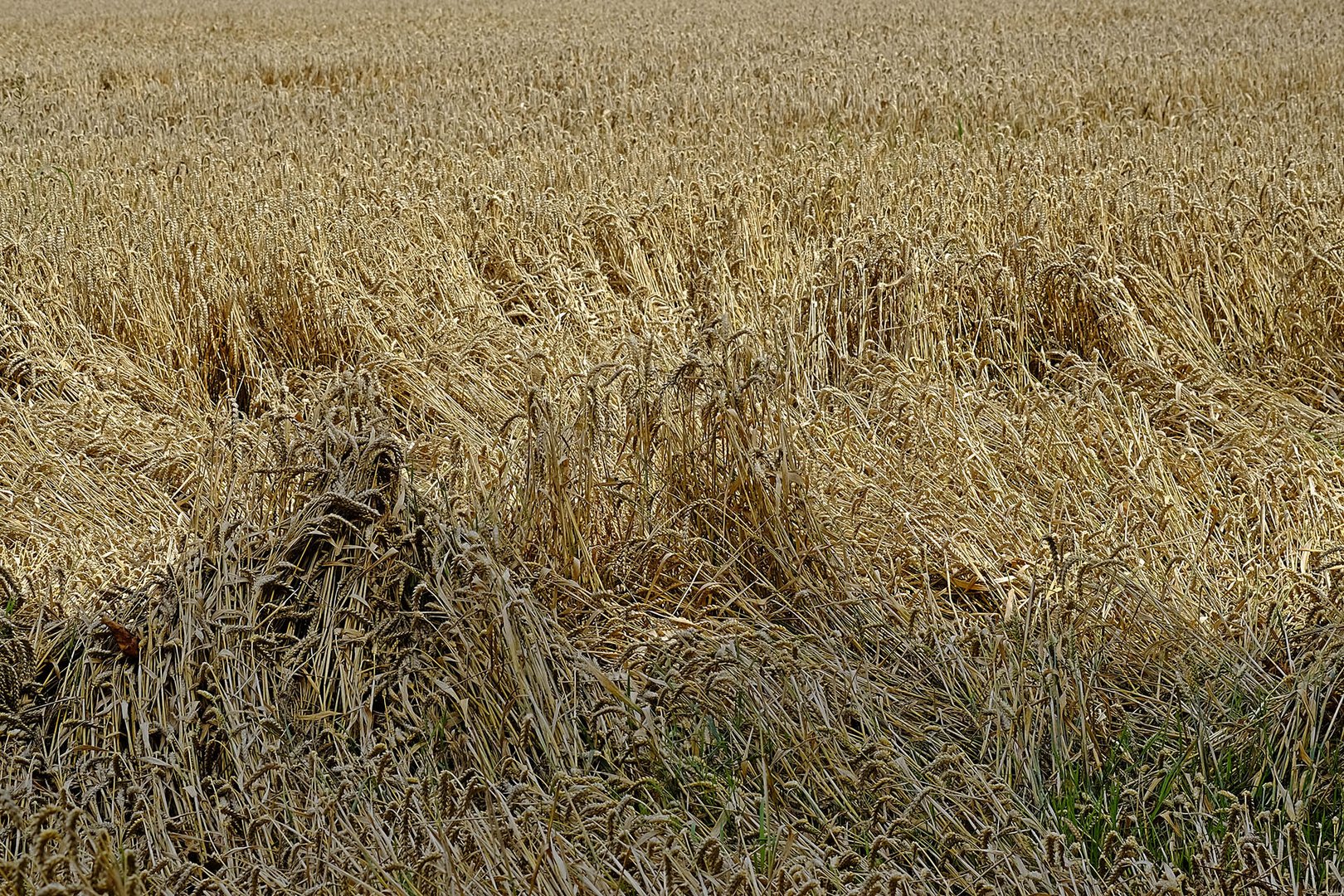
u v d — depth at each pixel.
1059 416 4.25
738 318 5.32
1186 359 5.01
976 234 5.92
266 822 2.54
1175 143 7.86
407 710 2.88
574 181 7.32
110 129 10.45
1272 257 5.44
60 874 2.32
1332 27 15.05
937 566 3.72
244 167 7.74
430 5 26.30
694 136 8.70
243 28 20.91
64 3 30.42
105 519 4.00
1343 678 2.85
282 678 2.96
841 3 22.72
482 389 4.85
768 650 3.16
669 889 2.34
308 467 3.24
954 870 2.48
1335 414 4.80
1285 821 2.62
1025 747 2.83
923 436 4.20
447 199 6.65
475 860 2.49
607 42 16.64
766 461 3.61
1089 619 3.23
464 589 2.97
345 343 5.43
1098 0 20.20
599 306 5.54
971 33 16.50
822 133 8.69
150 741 2.84
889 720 3.02
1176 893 2.29
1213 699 3.00
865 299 5.27
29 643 3.01
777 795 2.75
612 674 3.07
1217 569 3.57
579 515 3.65
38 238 5.95
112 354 5.20
